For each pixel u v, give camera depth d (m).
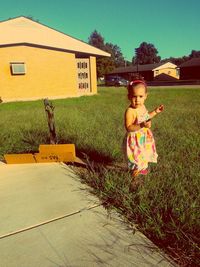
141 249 2.20
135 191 3.06
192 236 2.21
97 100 15.10
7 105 13.76
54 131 4.61
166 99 14.63
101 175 3.64
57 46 18.17
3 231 2.52
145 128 3.24
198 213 2.51
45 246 2.28
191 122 7.00
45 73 18.00
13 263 2.10
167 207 2.65
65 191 3.28
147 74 57.91
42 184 3.52
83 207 2.88
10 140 5.41
